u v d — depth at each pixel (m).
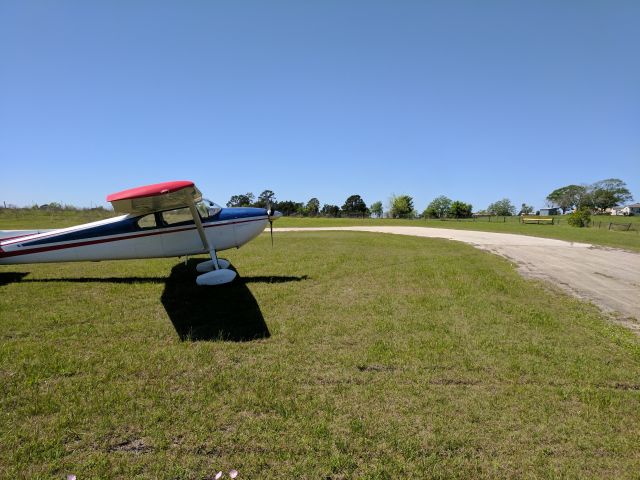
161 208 7.41
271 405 3.14
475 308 5.90
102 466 2.46
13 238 7.48
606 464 2.56
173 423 2.91
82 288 6.91
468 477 2.42
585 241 17.44
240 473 2.42
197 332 4.80
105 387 3.43
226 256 10.94
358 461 2.54
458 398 3.32
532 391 3.45
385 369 3.85
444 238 18.00
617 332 5.04
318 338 4.63
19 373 3.66
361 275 8.29
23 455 2.55
